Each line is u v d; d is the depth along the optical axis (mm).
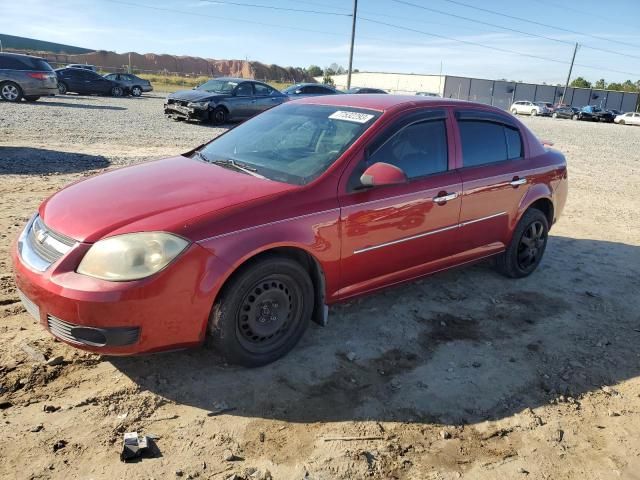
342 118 4125
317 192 3492
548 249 6543
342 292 3777
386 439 2928
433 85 71375
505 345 4059
